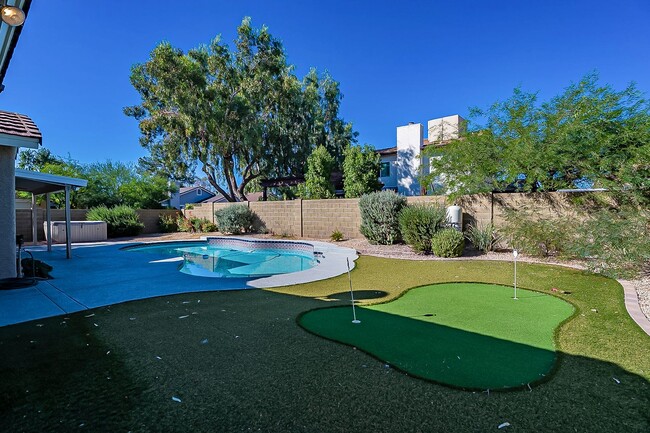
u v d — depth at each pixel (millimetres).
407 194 22969
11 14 3271
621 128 9797
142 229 20844
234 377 3031
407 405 2553
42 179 10125
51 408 2572
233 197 27062
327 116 34469
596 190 9461
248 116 24938
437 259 9906
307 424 2336
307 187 23156
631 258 6664
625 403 2551
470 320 4539
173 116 23234
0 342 3908
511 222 10312
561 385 2816
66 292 6406
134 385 2910
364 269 8844
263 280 7480
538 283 6633
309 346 3719
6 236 7012
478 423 2330
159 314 5000
